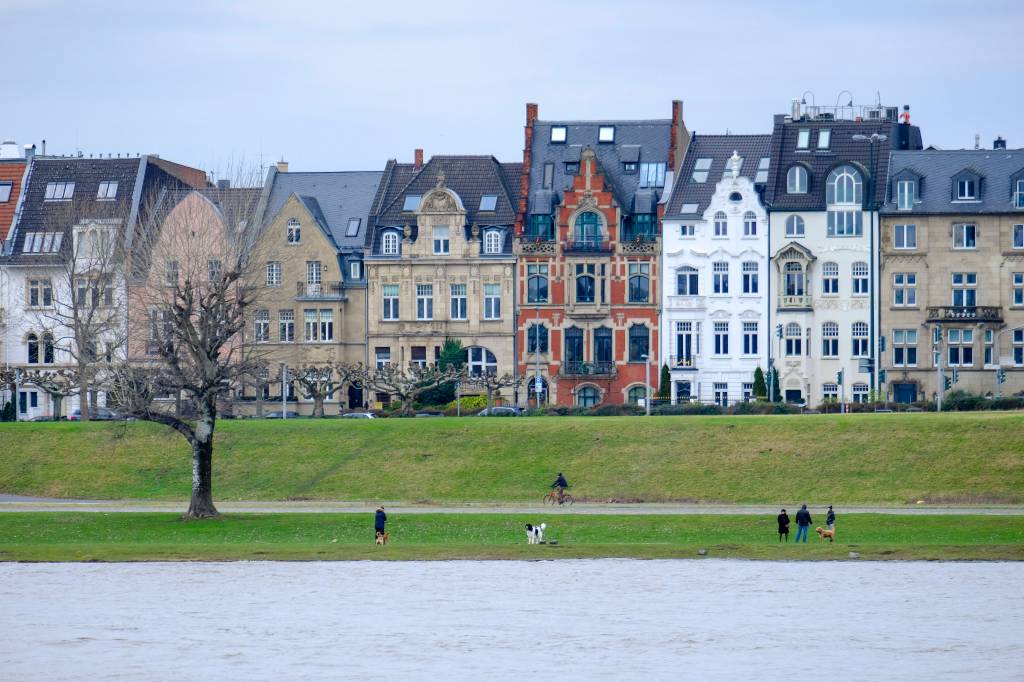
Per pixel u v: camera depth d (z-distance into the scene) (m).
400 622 195.62
